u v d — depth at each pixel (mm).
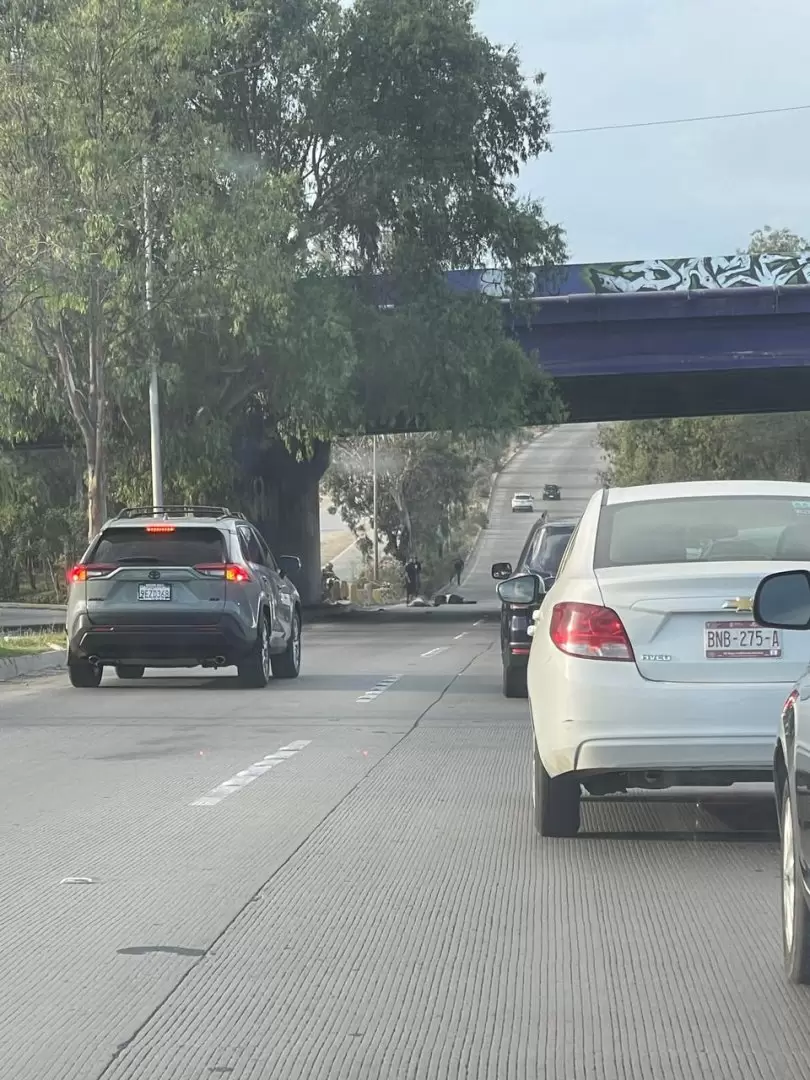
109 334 34344
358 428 44812
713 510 8844
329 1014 5527
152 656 18500
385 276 43062
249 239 32688
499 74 42531
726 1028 5328
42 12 31250
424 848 8500
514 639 16828
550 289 44875
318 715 15492
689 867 8000
